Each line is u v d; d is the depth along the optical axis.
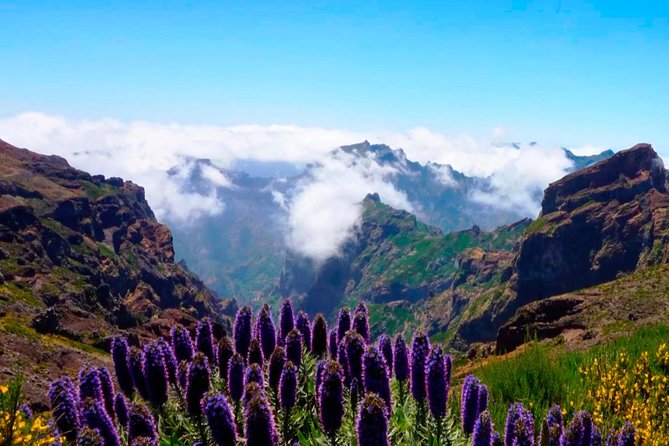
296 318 12.76
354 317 12.02
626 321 36.88
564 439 7.98
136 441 7.46
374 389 8.55
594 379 14.97
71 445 8.11
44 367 22.48
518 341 44.66
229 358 10.48
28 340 25.06
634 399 12.75
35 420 7.90
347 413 9.58
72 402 8.48
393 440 9.27
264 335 11.38
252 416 7.22
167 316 36.94
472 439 8.36
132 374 9.95
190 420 9.51
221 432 7.48
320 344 12.18
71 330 38.72
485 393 9.12
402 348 10.26
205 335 11.30
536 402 13.27
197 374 8.66
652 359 16.94
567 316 43.44
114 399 9.41
